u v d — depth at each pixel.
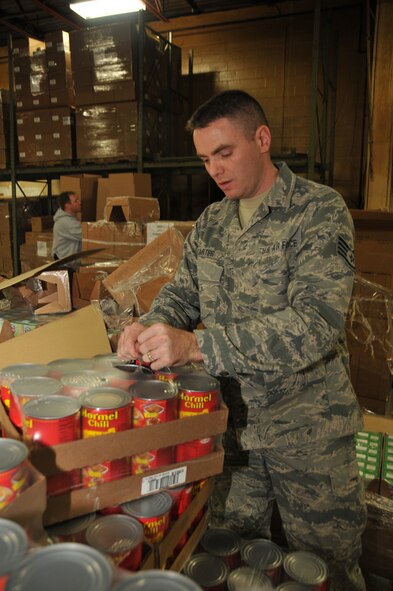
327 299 1.01
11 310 1.66
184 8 5.52
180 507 0.86
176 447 0.81
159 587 0.45
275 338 0.95
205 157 1.20
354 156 5.27
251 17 5.50
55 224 4.42
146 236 2.40
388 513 1.54
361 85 5.14
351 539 1.25
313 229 1.10
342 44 5.16
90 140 4.80
